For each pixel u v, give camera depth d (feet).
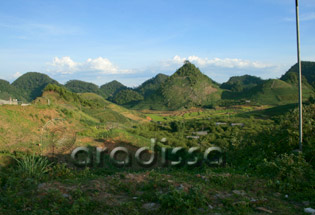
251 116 315.17
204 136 209.26
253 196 19.79
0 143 75.00
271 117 290.97
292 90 531.50
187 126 294.05
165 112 531.09
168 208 16.14
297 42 31.48
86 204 16.22
